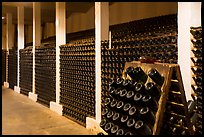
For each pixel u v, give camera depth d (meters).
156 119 2.53
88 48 4.67
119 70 3.90
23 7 9.53
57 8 6.07
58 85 5.96
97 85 4.42
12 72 10.06
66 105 5.54
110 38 4.05
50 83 6.45
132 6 7.75
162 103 2.53
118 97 3.03
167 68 2.57
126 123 2.77
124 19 8.12
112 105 3.05
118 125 2.95
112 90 3.15
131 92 2.82
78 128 4.62
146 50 3.40
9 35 10.94
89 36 7.94
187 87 2.83
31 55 7.90
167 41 3.09
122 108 2.87
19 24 9.40
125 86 2.91
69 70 5.40
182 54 2.89
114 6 8.59
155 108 2.60
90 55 4.63
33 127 4.61
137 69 2.82
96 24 4.47
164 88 2.54
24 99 7.77
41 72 7.03
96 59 4.44
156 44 3.24
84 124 4.79
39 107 6.55
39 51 7.15
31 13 11.07
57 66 5.99
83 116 4.87
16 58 9.50
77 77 5.08
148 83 2.65
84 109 4.85
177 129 2.63
